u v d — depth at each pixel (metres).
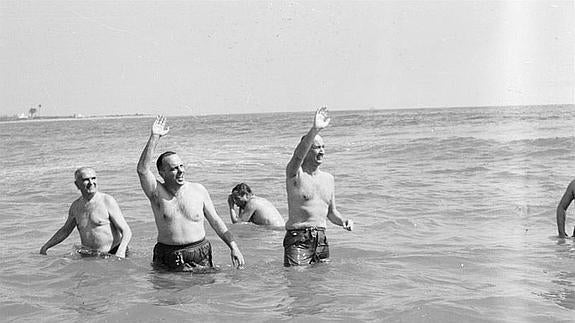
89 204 8.59
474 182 15.04
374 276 6.79
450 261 7.40
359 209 11.90
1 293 6.55
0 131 82.12
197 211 7.57
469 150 22.80
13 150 38.12
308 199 7.63
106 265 7.75
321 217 7.70
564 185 13.65
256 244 9.09
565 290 5.93
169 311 5.63
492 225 9.88
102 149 35.34
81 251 8.52
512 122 42.22
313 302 5.80
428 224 10.15
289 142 34.12
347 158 23.02
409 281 6.50
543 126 33.38
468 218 10.55
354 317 5.29
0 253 8.75
